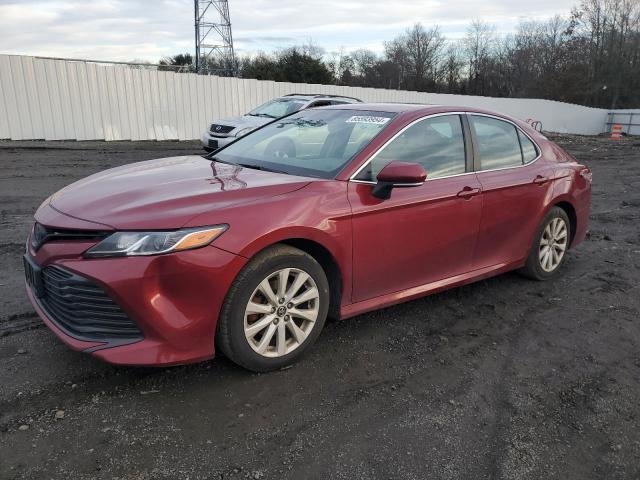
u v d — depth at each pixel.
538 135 5.04
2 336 3.41
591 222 7.98
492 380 3.26
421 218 3.69
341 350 3.51
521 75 65.50
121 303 2.62
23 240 5.59
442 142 4.03
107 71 16.78
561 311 4.40
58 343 3.36
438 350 3.60
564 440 2.72
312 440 2.58
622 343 3.87
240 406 2.81
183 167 3.75
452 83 68.88
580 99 61.19
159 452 2.43
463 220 3.99
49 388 2.87
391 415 2.83
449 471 2.43
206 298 2.76
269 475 2.33
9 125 15.20
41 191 8.34
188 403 2.81
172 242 2.65
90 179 3.56
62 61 15.86
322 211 3.17
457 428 2.76
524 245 4.70
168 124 18.45
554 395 3.13
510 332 3.95
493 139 4.47
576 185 5.13
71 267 2.68
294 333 3.20
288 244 3.15
